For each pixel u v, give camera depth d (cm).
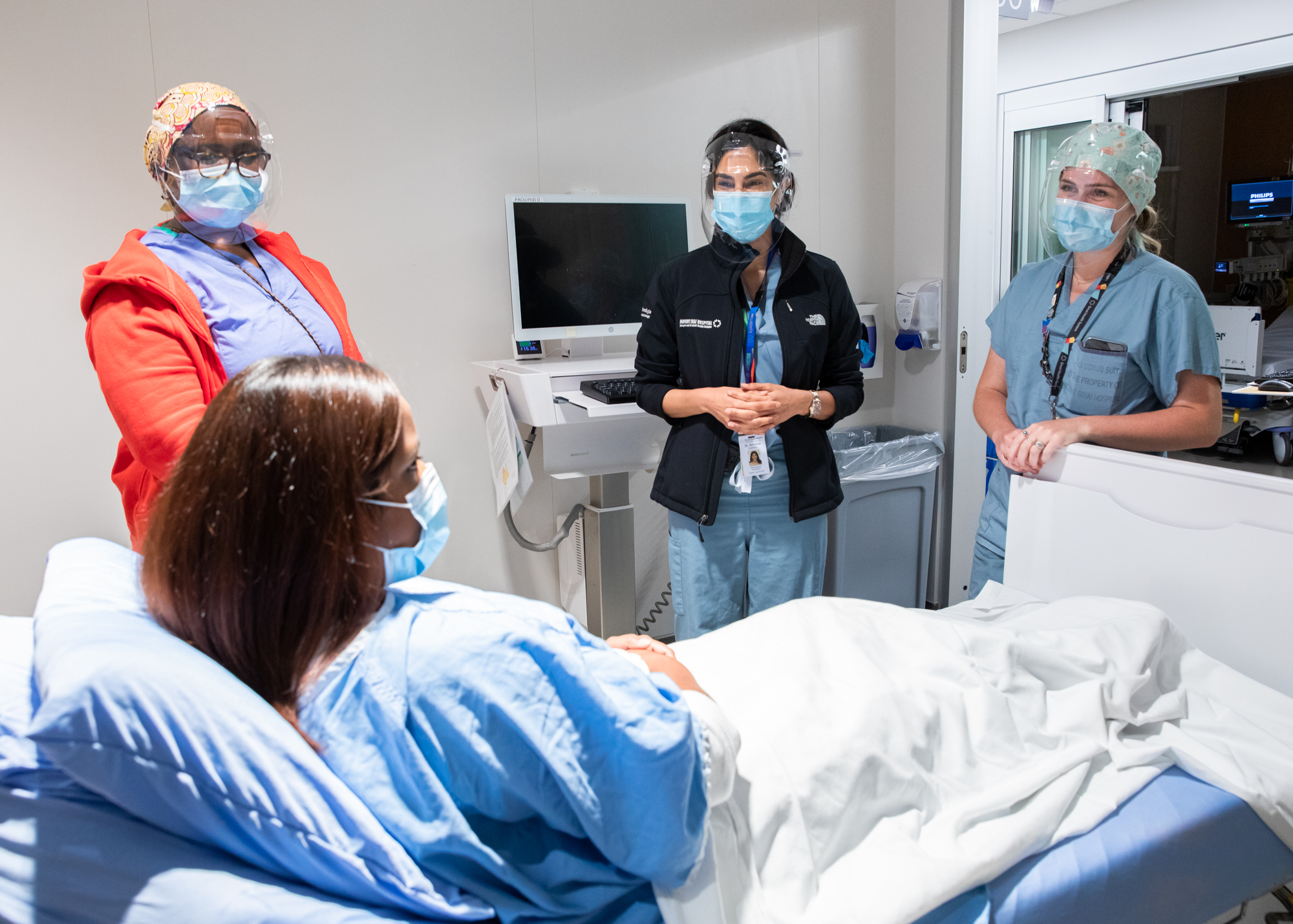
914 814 110
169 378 130
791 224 308
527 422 233
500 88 256
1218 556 139
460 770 79
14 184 209
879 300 326
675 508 203
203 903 69
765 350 200
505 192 261
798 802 102
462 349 262
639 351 214
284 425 75
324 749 78
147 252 138
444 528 92
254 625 77
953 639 131
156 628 79
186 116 136
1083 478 159
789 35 296
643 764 76
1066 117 390
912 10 305
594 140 272
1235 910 126
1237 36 331
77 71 210
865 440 323
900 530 299
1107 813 110
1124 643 134
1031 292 196
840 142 310
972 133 291
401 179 247
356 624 81
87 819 73
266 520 75
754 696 120
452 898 78
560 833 84
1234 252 412
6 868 70
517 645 79
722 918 87
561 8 261
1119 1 359
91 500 225
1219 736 125
